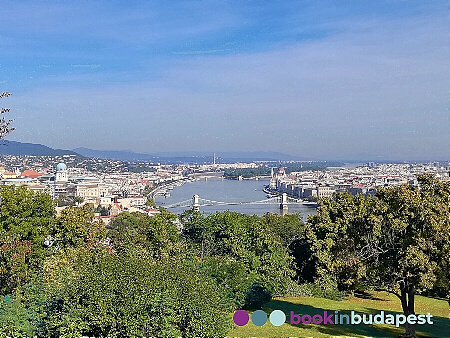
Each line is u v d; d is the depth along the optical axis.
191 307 20.97
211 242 56.62
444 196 25.67
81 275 21.83
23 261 33.34
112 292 20.39
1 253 32.16
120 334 20.33
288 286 41.78
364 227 26.47
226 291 30.22
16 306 21.73
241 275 32.22
